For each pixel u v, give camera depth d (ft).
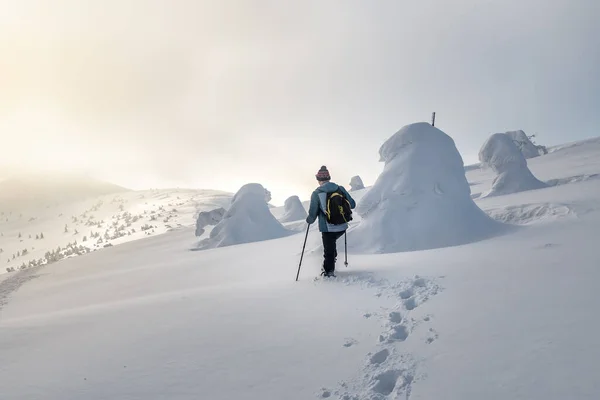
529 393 6.31
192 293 18.44
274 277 21.95
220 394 8.18
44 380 9.77
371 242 28.14
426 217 27.71
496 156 57.57
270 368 9.10
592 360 6.83
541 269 13.21
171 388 8.66
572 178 55.06
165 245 72.79
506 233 25.04
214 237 60.85
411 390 7.21
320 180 18.80
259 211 61.72
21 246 180.75
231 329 12.07
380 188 29.91
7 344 13.14
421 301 12.03
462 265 15.80
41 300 32.58
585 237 17.92
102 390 8.87
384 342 9.58
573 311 9.07
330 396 7.65
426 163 29.43
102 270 50.14
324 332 10.87
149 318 14.48
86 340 12.73
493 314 9.82
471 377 7.17
